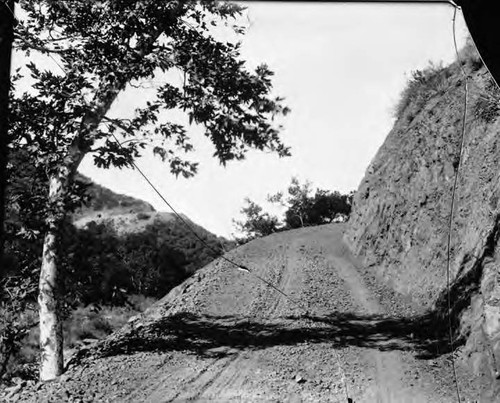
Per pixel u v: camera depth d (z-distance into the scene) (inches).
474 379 323.3
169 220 1755.7
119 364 410.9
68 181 401.7
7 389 371.2
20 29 366.6
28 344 597.9
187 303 641.6
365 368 379.6
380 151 860.0
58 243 417.1
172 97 341.4
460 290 406.0
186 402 329.1
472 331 355.6
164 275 1270.9
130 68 359.3
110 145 355.3
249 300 636.1
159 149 330.0
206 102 295.3
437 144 573.3
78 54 383.9
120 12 349.1
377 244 726.5
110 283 575.2
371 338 452.8
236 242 1502.2
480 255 390.0
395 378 353.4
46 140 387.9
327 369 383.9
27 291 428.8
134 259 1194.0
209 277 778.8
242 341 475.8
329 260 843.4
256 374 381.7
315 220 1496.1
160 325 549.3
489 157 451.5
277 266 829.2
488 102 478.6
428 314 470.0
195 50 339.0
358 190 919.7
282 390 346.9
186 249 1504.7
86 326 767.7
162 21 340.8
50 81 377.4
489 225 393.7
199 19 334.6
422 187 596.1
